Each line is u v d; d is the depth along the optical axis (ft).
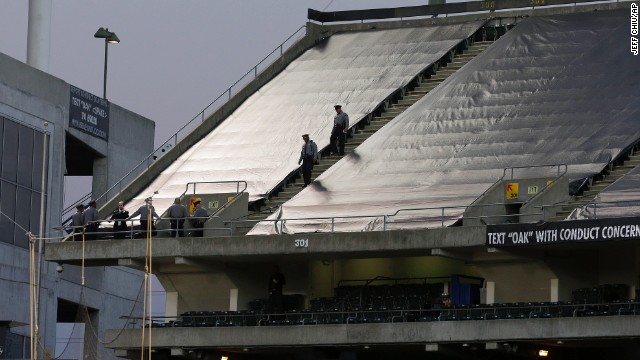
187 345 424.05
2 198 531.09
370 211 427.74
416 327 400.47
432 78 510.99
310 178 459.73
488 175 433.89
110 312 604.49
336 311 417.90
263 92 526.98
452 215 414.21
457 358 416.05
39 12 583.99
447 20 546.26
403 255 422.41
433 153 453.58
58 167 565.12
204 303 453.58
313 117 499.51
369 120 492.95
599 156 427.74
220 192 468.75
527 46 493.36
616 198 397.80
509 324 388.98
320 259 438.81
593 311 388.57
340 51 539.70
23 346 537.24
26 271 539.70
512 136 449.48
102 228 462.19
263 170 476.54
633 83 458.50
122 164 615.98
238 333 419.33
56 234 559.38
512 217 417.28
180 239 431.02
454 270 439.22
